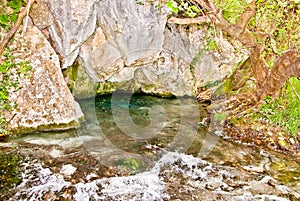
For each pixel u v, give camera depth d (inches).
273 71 194.5
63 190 143.0
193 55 272.1
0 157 164.2
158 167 169.5
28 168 157.3
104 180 153.2
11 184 143.9
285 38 203.5
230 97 247.6
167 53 272.8
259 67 204.2
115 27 231.0
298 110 213.8
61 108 203.9
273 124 218.5
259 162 181.9
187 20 178.2
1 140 182.5
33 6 191.0
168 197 144.5
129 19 228.5
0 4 178.7
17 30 189.2
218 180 161.2
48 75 201.2
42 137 192.2
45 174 153.4
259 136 210.2
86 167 162.1
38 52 197.9
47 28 210.2
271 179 164.4
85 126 213.9
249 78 248.8
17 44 190.2
